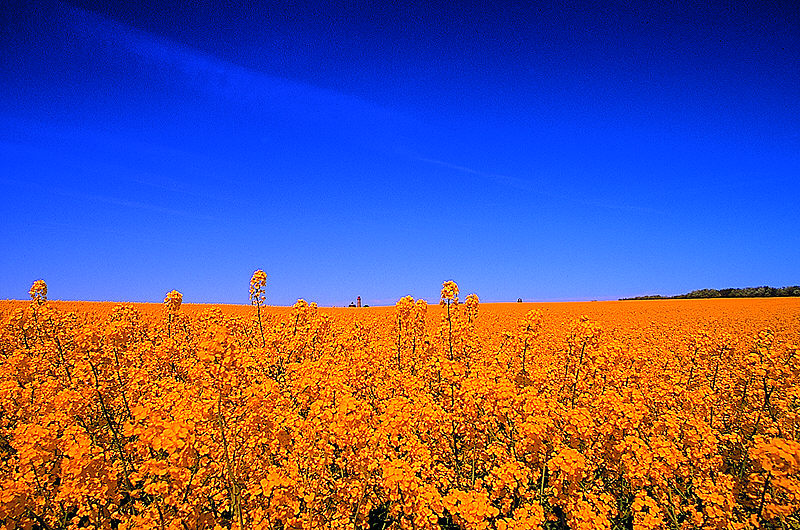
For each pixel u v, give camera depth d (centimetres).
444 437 697
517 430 640
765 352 980
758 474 575
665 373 1177
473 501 475
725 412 910
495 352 1194
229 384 552
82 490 486
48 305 1097
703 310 4066
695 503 598
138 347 1111
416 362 1142
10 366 938
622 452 622
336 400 652
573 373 1016
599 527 468
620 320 3297
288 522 472
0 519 469
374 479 555
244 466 548
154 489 491
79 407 695
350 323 1531
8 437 717
